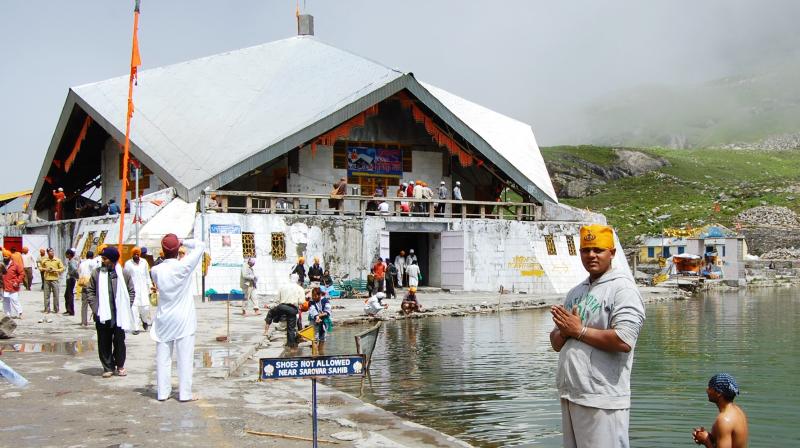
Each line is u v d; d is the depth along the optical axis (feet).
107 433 28.07
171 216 102.99
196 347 52.19
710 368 51.52
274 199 111.34
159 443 26.78
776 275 207.31
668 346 63.31
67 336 57.11
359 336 42.39
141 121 127.24
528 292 124.47
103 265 39.22
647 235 245.86
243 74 145.28
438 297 111.04
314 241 111.04
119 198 137.28
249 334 60.13
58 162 145.48
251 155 112.47
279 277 106.73
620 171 428.97
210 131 125.80
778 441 33.06
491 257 123.54
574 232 131.23
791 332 73.77
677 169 443.32
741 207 294.87
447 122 128.26
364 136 134.10
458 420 35.37
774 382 46.24
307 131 117.91
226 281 103.09
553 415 36.19
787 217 275.80
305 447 26.73
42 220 148.66
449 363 52.06
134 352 48.88
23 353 47.98
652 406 39.19
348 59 140.97
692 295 141.79
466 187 145.18
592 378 19.47
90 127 137.69
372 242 115.55
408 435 29.12
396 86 123.95
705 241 196.13
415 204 127.34
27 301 91.20
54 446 26.22
